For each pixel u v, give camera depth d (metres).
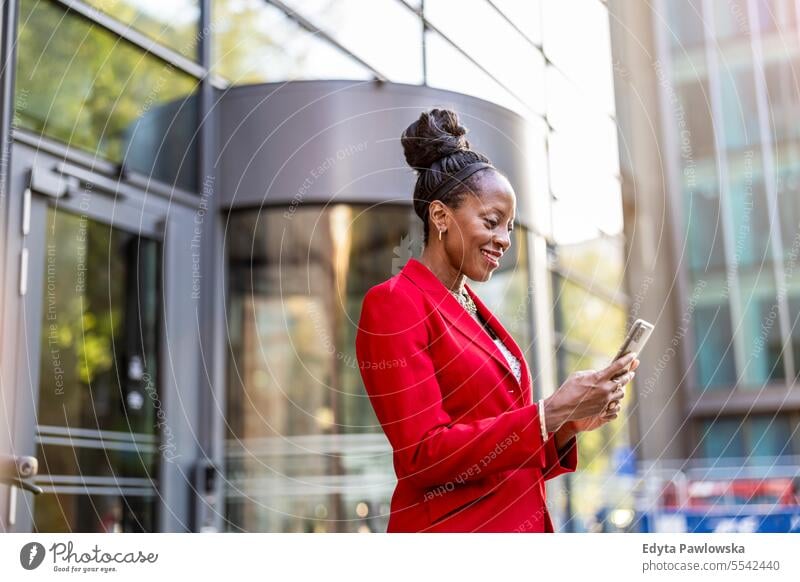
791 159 8.57
